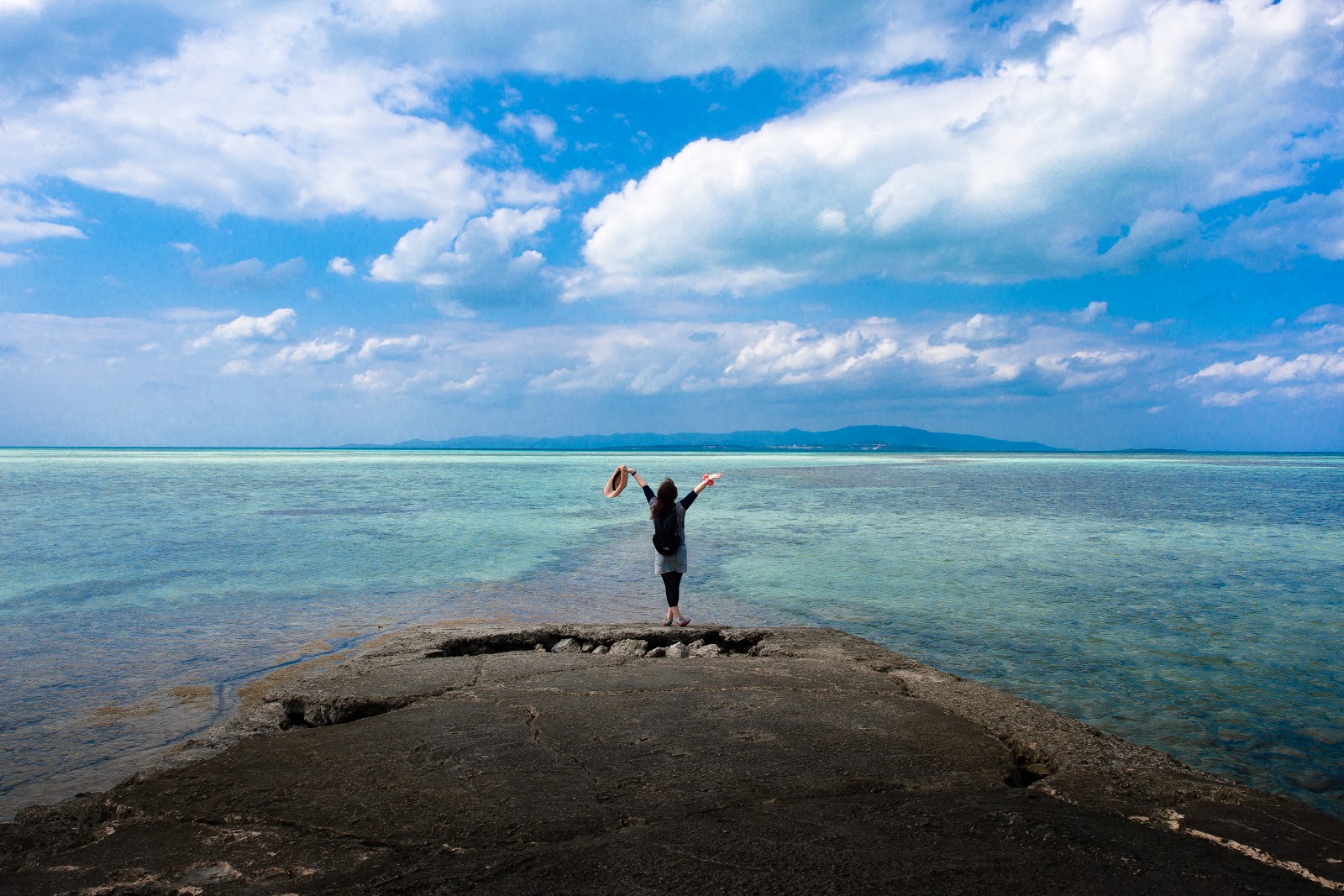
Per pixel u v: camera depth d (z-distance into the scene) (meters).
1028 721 5.16
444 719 5.18
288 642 9.09
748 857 3.12
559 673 6.55
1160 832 3.41
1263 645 9.27
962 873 2.97
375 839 3.37
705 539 20.27
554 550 17.61
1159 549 18.36
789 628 8.75
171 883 3.00
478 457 163.25
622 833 3.38
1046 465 108.31
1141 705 7.02
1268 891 2.85
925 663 8.45
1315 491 44.38
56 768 5.26
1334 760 5.75
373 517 25.05
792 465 105.38
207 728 6.12
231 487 41.47
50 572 14.04
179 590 12.37
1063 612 11.12
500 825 3.48
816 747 4.61
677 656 7.61
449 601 11.71
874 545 18.95
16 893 2.92
